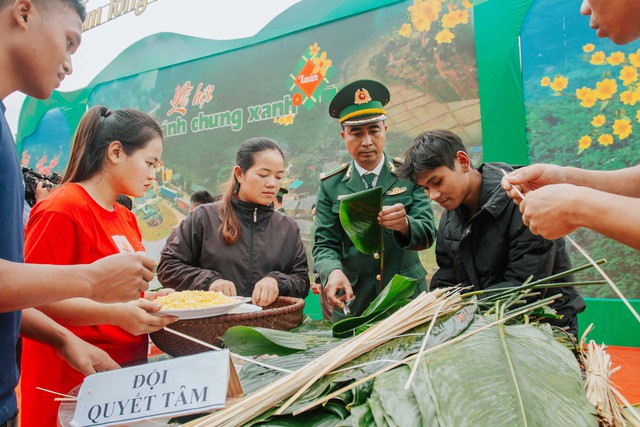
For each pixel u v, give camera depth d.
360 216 1.40
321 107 4.43
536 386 0.56
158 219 5.41
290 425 0.59
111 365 0.97
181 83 5.40
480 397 0.53
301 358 0.80
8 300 0.66
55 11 0.77
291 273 1.86
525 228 1.42
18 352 0.93
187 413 0.61
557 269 1.45
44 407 1.14
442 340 0.70
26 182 2.16
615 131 3.23
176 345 1.08
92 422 0.64
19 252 0.79
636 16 0.81
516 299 0.93
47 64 0.78
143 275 0.83
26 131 6.76
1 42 0.74
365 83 2.09
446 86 3.81
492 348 0.64
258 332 0.88
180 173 5.31
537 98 3.47
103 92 6.04
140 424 0.67
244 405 0.61
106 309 0.93
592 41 3.30
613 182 1.13
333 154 4.35
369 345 0.72
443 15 3.83
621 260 3.15
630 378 2.21
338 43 4.36
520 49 3.54
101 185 1.29
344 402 0.61
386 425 0.53
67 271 0.72
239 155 1.80
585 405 0.56
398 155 4.00
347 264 2.10
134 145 1.27
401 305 0.99
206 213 1.81
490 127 3.58
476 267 1.56
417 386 0.57
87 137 1.28
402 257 2.03
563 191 0.82
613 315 3.10
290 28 4.61
